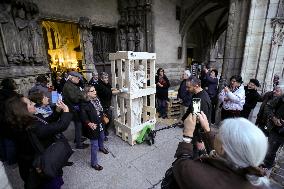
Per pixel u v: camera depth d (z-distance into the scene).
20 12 5.99
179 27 12.09
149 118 4.32
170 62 11.81
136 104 3.71
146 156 3.33
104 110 3.98
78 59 11.88
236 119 0.82
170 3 10.95
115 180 2.72
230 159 0.76
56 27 12.27
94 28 9.03
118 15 9.62
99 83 3.98
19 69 5.97
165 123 4.94
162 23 10.70
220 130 0.82
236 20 4.34
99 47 9.36
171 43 11.62
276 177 2.11
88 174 2.85
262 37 4.08
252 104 3.82
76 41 11.62
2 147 1.98
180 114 5.22
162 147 3.64
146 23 9.80
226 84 4.61
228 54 4.59
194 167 0.82
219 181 0.73
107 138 4.01
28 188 1.70
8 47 5.68
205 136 1.39
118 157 3.30
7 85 3.16
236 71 4.57
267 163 2.82
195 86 2.69
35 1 6.65
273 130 2.73
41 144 1.75
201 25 15.00
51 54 13.23
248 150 0.69
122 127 3.85
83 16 8.19
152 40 10.15
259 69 4.25
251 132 0.72
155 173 2.87
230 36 4.48
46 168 1.62
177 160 1.01
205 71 6.23
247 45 4.25
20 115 1.62
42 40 7.15
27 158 1.74
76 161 3.18
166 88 5.40
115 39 9.87
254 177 0.72
